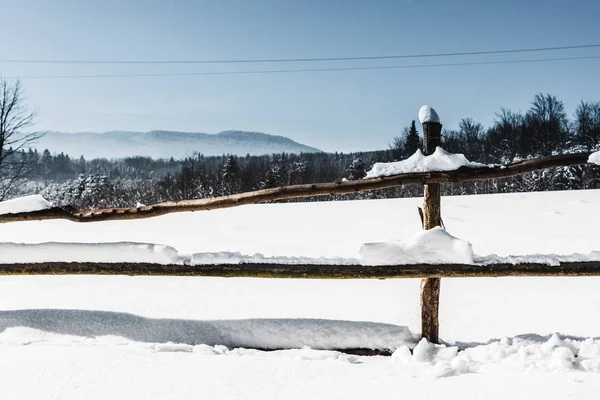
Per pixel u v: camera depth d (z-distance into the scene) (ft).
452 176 9.99
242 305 14.37
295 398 7.79
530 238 30.30
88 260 10.93
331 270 10.23
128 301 14.79
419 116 10.80
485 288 16.63
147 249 10.76
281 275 10.36
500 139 181.68
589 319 12.46
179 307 14.06
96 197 175.22
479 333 11.65
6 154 98.37
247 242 31.60
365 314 13.37
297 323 10.82
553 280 17.61
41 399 7.89
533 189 115.44
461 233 33.86
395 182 10.18
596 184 112.68
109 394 8.00
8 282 17.94
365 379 8.45
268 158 226.79
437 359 9.63
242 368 8.97
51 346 10.02
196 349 10.21
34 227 42.34
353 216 49.01
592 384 7.82
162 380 8.46
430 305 10.36
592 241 28.12
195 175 184.96
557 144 169.27
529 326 12.04
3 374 8.73
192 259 10.65
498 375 8.43
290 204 63.41
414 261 9.97
